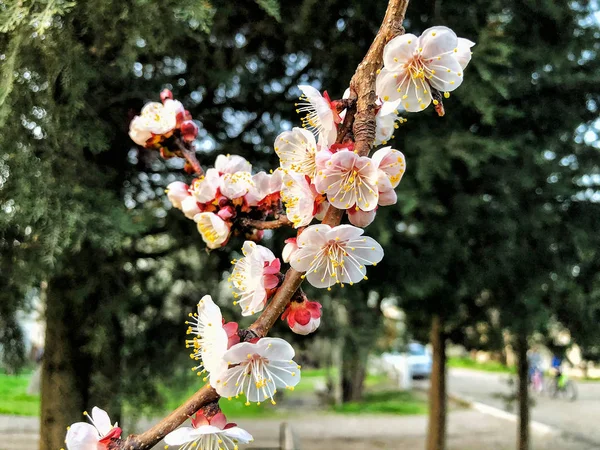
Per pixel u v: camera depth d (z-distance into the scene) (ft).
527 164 13.66
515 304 17.24
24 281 10.05
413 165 12.16
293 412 46.24
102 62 10.06
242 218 5.57
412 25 12.82
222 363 3.64
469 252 15.06
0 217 8.69
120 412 14.78
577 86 13.44
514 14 12.85
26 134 8.89
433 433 23.71
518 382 23.99
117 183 13.00
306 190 4.24
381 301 18.74
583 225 15.40
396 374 76.02
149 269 16.52
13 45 7.96
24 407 39.88
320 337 18.71
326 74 13.61
